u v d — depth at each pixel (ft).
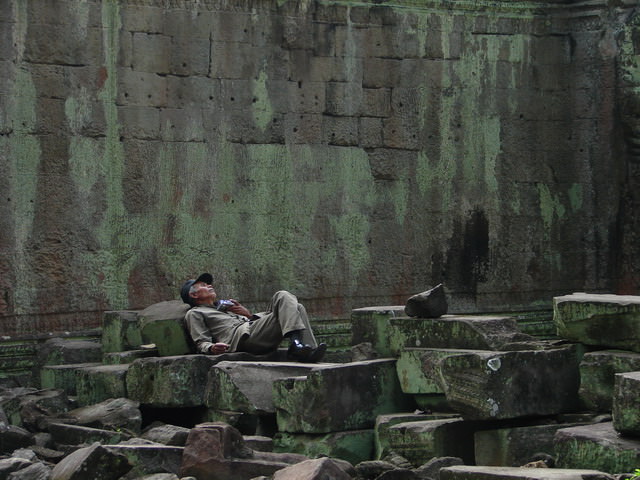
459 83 142.61
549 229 146.92
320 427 77.00
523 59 146.20
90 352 109.91
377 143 137.59
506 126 145.18
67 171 118.93
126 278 122.11
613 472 62.75
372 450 78.79
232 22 129.39
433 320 81.87
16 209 115.85
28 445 81.10
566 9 148.25
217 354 93.35
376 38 137.80
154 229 124.06
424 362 79.56
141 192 123.34
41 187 117.29
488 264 143.54
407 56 139.64
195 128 126.82
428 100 140.67
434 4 140.97
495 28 144.77
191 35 126.82
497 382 71.36
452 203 141.79
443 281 140.97
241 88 129.80
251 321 97.50
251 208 130.00
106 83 121.49
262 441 75.77
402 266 138.62
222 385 83.56
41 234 117.19
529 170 146.20
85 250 119.65
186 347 98.32
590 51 147.33
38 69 117.39
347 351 130.62
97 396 94.43
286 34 132.36
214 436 68.18
